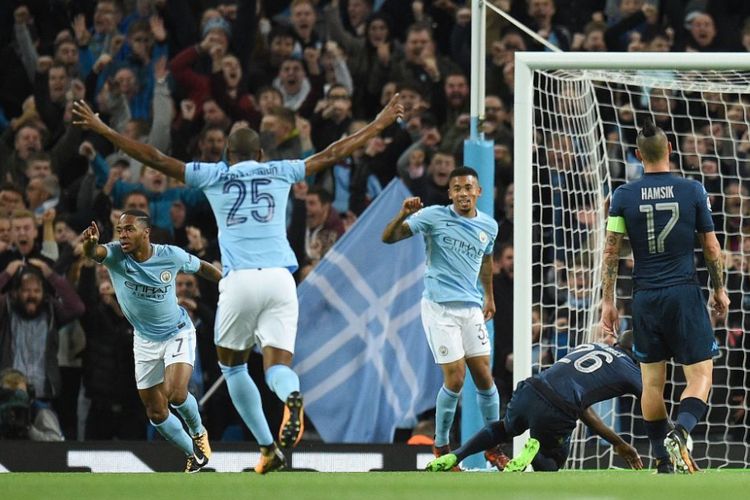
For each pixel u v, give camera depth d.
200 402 40.03
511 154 44.81
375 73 47.16
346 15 48.12
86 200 43.97
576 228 43.81
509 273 41.75
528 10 48.66
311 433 40.38
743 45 48.59
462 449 29.86
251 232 22.78
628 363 30.28
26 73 48.28
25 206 43.62
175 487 20.72
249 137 23.55
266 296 22.50
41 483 21.89
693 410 23.52
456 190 31.23
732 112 46.47
